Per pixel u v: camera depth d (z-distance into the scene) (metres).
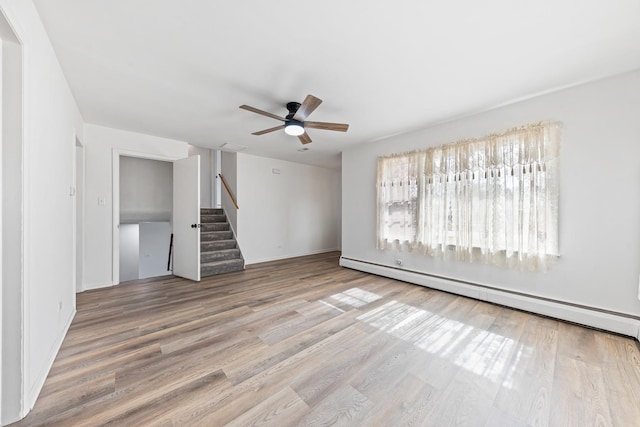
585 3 1.53
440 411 1.42
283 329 2.39
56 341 1.97
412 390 1.59
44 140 1.72
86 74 2.30
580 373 1.75
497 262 3.02
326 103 2.93
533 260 2.75
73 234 2.69
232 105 2.97
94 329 2.37
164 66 2.21
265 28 1.76
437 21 1.69
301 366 1.82
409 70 2.27
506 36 1.83
